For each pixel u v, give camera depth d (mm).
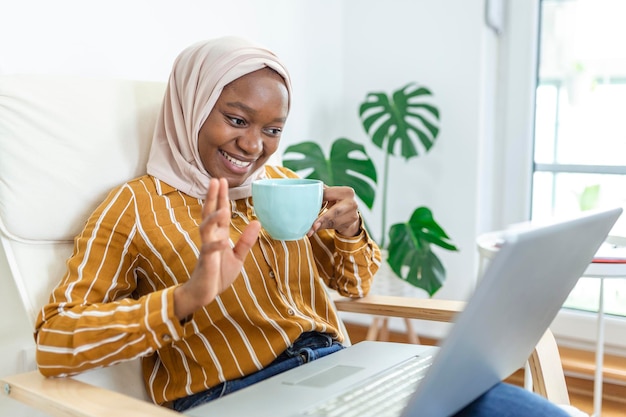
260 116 1021
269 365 1026
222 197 789
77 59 1290
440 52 2059
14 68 1177
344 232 1170
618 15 1891
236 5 1688
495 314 704
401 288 2002
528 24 2014
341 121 2256
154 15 1455
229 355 1001
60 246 1059
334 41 2166
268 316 1031
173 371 1029
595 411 1604
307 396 839
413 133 2141
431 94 1960
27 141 1004
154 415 742
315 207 956
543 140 2076
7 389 860
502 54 2082
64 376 873
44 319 881
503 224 2152
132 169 1125
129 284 1016
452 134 2076
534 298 785
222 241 773
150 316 817
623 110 1919
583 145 2004
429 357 1012
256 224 844
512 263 645
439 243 1820
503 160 2127
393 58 2141
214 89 1013
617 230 1572
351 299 1233
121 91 1148
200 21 1581
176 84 1104
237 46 1034
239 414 781
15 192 988
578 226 750
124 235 1005
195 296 809
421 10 2072
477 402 875
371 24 2164
